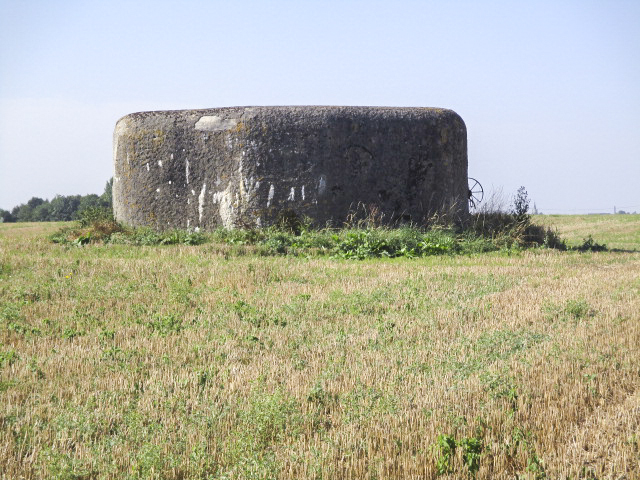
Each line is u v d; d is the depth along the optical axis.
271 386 7.20
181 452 5.69
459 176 22.88
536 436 6.02
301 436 5.96
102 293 12.45
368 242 18.48
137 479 5.25
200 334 9.59
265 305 11.54
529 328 9.80
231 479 5.23
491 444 5.77
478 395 6.85
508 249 19.38
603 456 5.69
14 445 5.78
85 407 6.57
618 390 7.16
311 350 8.77
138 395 7.07
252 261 15.99
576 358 8.12
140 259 16.03
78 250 18.19
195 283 13.50
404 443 5.86
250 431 6.02
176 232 20.36
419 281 13.65
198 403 6.67
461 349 8.61
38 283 13.28
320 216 20.97
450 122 22.38
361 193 21.20
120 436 5.95
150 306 11.52
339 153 21.08
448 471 5.42
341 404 6.63
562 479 5.25
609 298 11.98
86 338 9.45
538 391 7.01
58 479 5.22
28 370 7.78
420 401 6.70
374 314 10.95
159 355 8.58
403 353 8.49
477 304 11.50
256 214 20.98
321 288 12.90
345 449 5.72
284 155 20.98
